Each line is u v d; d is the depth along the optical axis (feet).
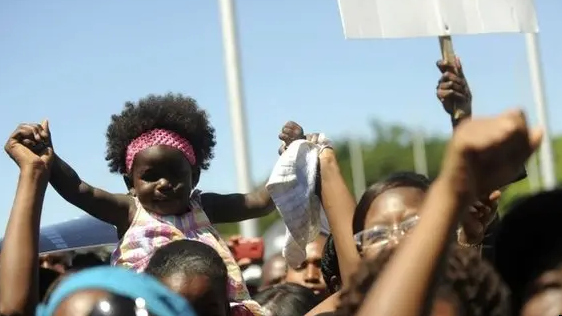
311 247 24.29
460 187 7.13
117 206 17.17
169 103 17.56
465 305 8.98
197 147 17.83
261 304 20.45
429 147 260.21
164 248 13.19
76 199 16.92
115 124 17.58
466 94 14.94
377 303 7.27
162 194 16.56
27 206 13.91
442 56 15.06
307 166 16.58
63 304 9.49
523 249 9.17
